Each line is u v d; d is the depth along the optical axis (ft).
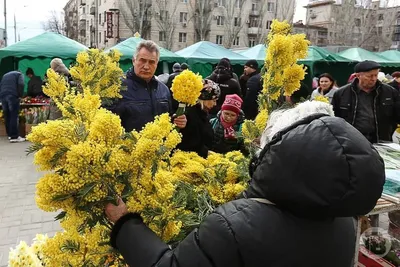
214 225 3.14
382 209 6.45
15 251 5.36
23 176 17.13
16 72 24.36
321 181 2.82
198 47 35.35
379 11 133.28
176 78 5.01
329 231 3.25
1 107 26.09
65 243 4.18
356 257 6.50
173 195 4.23
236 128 9.57
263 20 129.29
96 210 3.73
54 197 3.51
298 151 2.93
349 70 36.06
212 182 5.32
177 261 3.18
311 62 32.45
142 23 111.45
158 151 3.89
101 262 4.13
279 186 2.99
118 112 8.86
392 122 12.06
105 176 3.60
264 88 6.25
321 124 3.05
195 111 8.16
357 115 11.85
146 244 3.45
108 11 116.78
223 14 123.54
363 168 2.82
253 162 3.62
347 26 127.65
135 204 3.77
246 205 3.22
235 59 34.14
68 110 4.29
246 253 3.02
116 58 7.20
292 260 3.05
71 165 3.51
